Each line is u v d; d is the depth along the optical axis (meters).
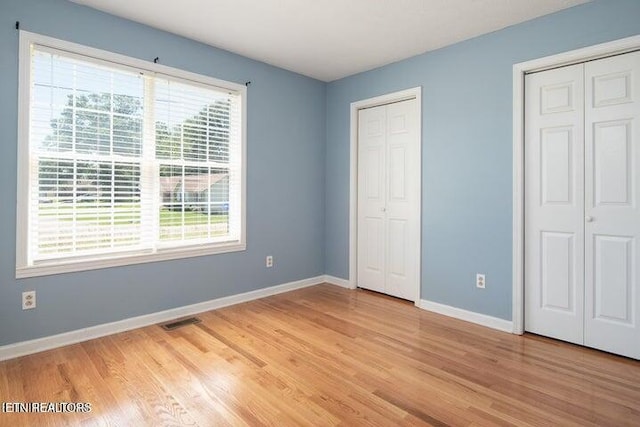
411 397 1.93
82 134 2.61
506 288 2.88
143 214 2.95
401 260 3.74
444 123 3.27
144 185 2.94
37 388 1.99
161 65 2.97
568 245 2.63
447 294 3.27
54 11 2.46
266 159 3.79
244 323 3.01
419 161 3.45
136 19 2.79
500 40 2.89
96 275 2.69
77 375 2.13
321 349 2.52
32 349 2.42
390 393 1.97
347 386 2.03
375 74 3.84
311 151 4.25
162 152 3.03
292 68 3.88
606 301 2.47
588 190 2.53
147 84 2.93
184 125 3.17
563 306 2.66
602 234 2.48
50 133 2.48
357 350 2.50
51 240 2.51
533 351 2.50
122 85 2.80
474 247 3.07
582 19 2.49
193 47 3.17
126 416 1.75
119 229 2.81
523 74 2.80
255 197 3.70
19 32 2.33
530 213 2.80
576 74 2.57
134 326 2.88
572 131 2.60
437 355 2.43
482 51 3.00
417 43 3.19
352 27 2.90
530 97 2.79
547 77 2.70
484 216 3.01
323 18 2.76
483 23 2.80
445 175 3.26
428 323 3.05
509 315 2.87
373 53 3.43
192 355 2.41
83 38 2.58
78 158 2.60
